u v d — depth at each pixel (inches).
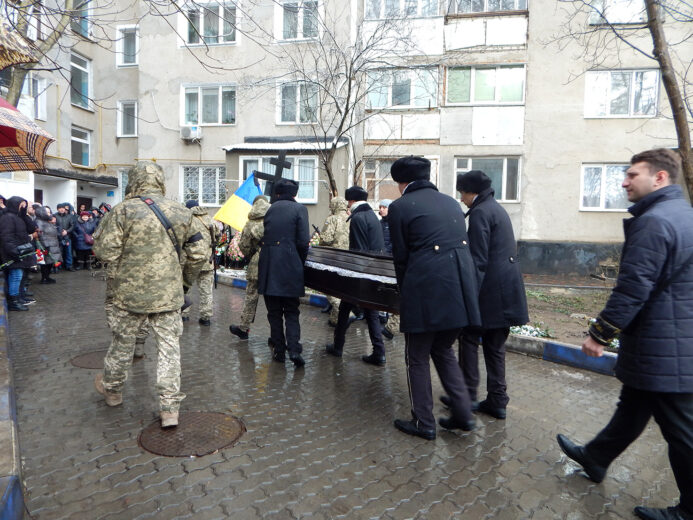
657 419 99.0
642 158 99.6
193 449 125.3
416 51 580.1
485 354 154.9
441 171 593.0
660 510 99.9
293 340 193.9
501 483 114.1
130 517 96.3
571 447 119.1
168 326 138.6
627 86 550.9
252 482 110.7
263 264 190.5
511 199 585.9
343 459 123.1
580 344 230.2
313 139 584.4
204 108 676.1
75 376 179.2
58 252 422.6
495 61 572.1
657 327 93.7
